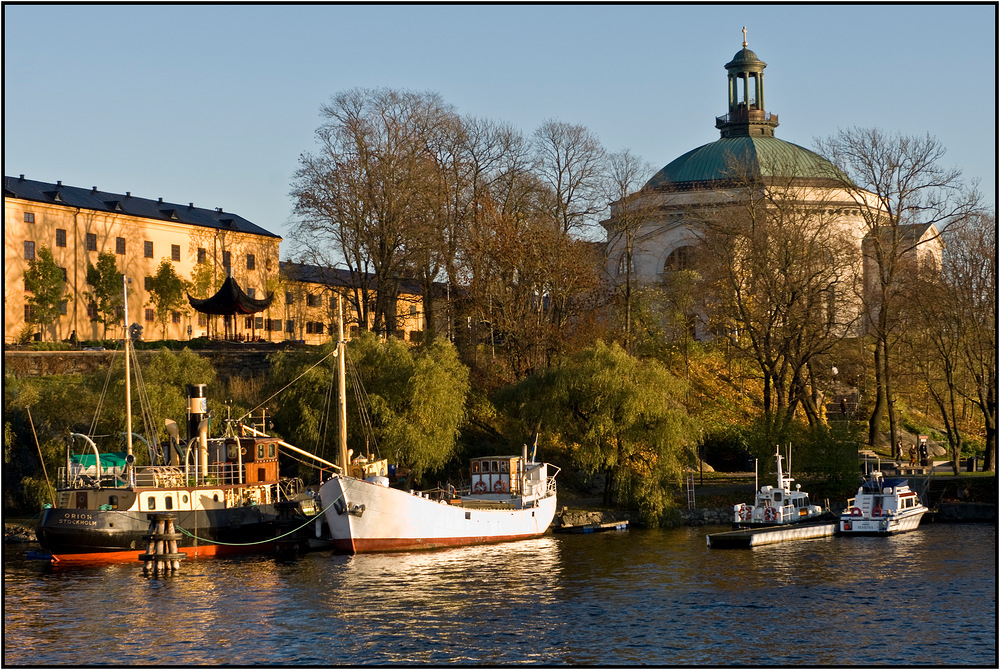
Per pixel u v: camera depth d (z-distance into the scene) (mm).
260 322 135125
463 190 101500
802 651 41156
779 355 87812
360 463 65188
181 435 73250
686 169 130875
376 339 78375
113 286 121125
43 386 77188
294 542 63469
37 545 64438
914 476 80500
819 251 88938
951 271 90812
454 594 49750
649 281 123375
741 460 94688
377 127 98812
